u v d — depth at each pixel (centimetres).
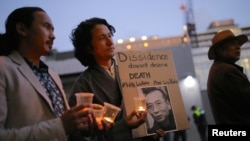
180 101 237
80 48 247
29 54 175
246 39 283
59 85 194
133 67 229
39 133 136
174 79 243
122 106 225
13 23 173
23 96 150
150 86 229
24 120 147
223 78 253
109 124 166
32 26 171
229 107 252
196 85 1265
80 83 228
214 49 282
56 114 171
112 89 229
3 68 151
